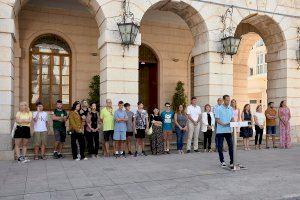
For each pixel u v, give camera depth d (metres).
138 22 11.80
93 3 11.59
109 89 11.27
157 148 11.21
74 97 15.17
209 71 13.01
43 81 14.84
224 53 13.12
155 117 11.31
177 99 16.55
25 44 14.30
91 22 15.54
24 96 14.29
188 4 12.63
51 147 10.98
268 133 13.20
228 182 6.94
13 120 10.78
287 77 14.66
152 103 17.16
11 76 10.19
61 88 15.12
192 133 11.87
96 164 9.16
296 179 7.20
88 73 15.43
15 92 13.93
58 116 10.42
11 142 10.03
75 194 6.07
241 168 8.45
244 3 13.66
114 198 5.80
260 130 12.81
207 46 13.04
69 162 9.52
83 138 10.05
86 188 6.49
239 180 7.12
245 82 19.69
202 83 13.46
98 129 10.62
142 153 11.16
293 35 14.81
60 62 15.12
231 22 13.38
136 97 11.62
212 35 13.05
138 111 11.05
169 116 11.57
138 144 11.15
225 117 8.68
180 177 7.45
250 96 31.70
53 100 14.98
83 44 15.38
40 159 10.11
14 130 9.62
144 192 6.18
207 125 11.89
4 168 8.56
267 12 14.16
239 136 14.11
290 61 14.74
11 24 10.11
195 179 7.24
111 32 11.34
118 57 11.41
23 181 7.08
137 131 10.92
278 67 15.10
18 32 13.89
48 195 6.00
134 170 8.27
